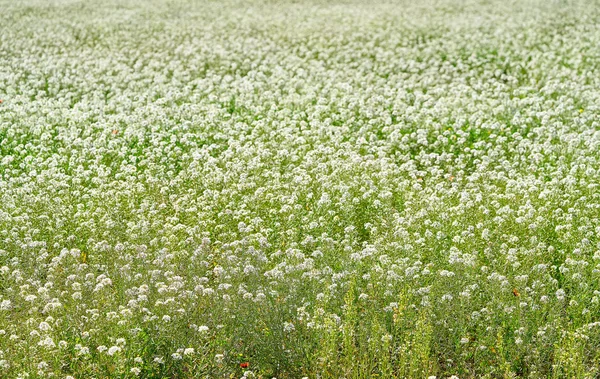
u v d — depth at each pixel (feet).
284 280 22.00
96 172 34.01
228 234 27.17
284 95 45.80
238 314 20.84
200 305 21.74
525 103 43.52
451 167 34.01
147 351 19.80
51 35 62.28
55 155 34.37
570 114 41.39
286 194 30.68
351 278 22.82
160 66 53.67
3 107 42.42
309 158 33.32
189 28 67.97
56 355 19.11
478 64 53.98
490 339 20.74
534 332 20.80
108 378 18.80
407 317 21.01
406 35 65.05
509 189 30.60
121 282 22.76
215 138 37.37
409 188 31.78
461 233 26.61
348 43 61.57
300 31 65.57
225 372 19.99
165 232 26.76
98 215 28.07
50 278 22.70
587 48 58.95
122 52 57.77
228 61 53.78
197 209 29.73
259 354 20.25
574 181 30.66
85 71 51.85
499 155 36.14
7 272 22.59
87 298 21.70
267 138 38.42
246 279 23.72
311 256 25.93
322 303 21.42
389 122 39.91
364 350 20.20
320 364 19.71
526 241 26.40
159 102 43.57
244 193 30.96
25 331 20.01
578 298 22.38
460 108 42.14
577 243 25.29
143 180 33.06
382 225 27.58
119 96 45.65
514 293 23.62
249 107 43.09
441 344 21.07
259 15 76.79
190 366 19.70
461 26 67.62
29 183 30.94
